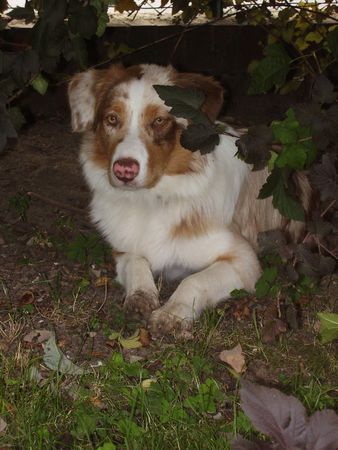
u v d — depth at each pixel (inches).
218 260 72.0
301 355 64.6
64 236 80.6
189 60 109.3
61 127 105.0
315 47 99.0
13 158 96.3
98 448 54.3
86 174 73.3
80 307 69.2
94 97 71.9
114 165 66.7
